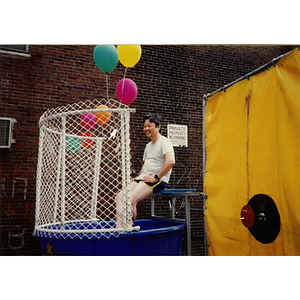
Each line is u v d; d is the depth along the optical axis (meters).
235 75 6.45
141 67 5.68
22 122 4.78
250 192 2.68
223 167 3.12
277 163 2.38
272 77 2.50
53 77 5.01
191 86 6.07
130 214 2.87
